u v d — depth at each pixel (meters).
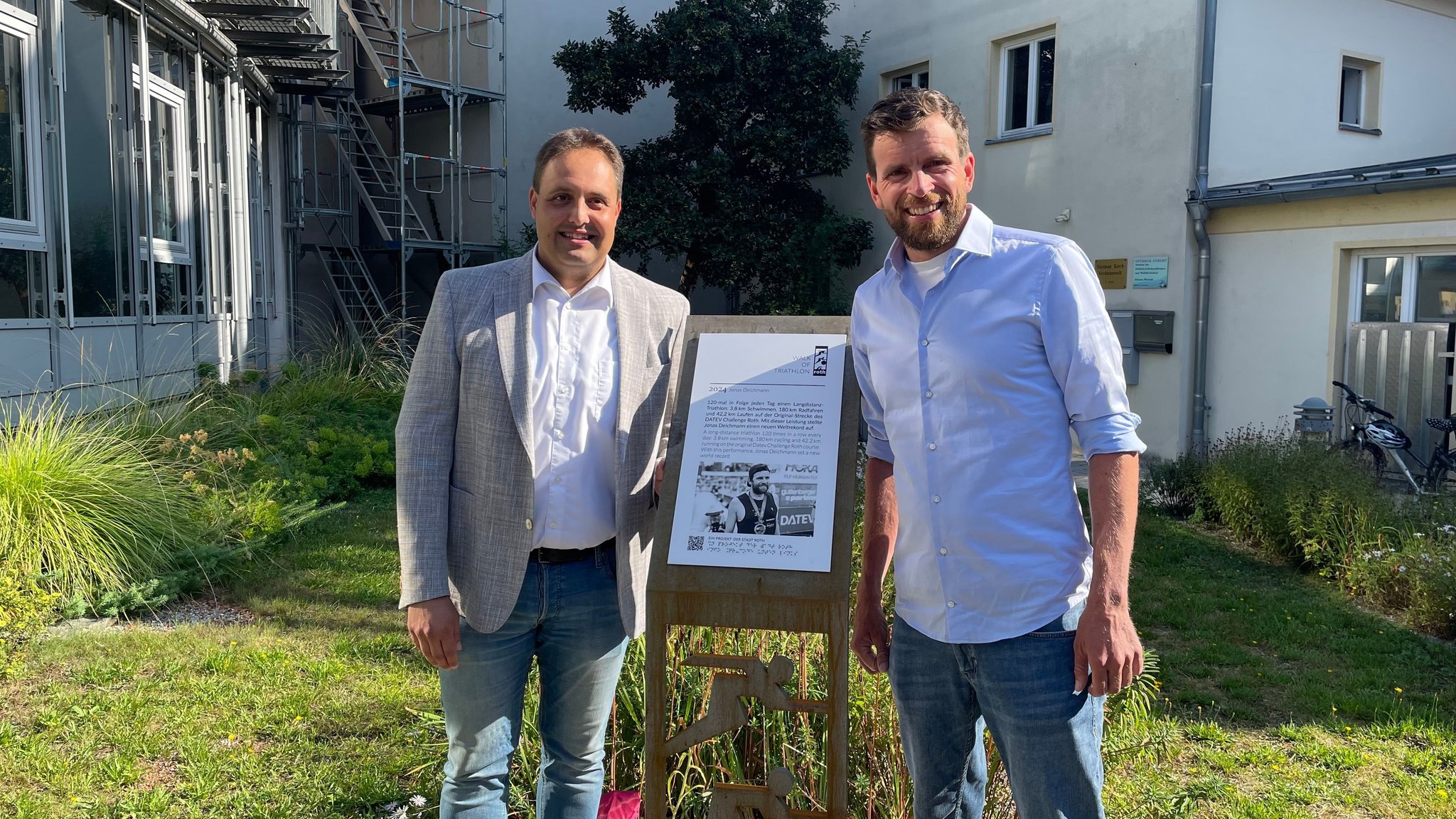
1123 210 10.37
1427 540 6.26
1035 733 2.09
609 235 2.43
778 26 12.77
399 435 2.39
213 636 4.85
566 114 15.41
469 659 2.41
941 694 2.27
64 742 3.70
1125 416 2.06
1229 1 9.69
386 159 14.93
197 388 9.11
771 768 2.98
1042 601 2.09
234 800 3.33
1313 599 6.24
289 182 13.90
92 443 5.80
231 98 10.50
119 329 7.79
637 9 15.51
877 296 2.32
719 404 2.42
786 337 2.50
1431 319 8.64
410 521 2.34
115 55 7.82
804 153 12.94
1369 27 10.82
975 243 2.14
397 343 11.80
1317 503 6.93
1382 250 8.88
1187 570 6.86
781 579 2.18
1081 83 10.70
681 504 2.30
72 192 7.17
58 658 4.45
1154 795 3.35
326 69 11.70
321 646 4.77
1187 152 9.71
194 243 9.63
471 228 15.67
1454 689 4.75
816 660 3.27
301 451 8.25
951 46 12.30
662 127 15.67
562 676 2.53
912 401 2.21
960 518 2.14
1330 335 9.00
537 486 2.40
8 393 6.32
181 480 6.21
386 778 3.46
